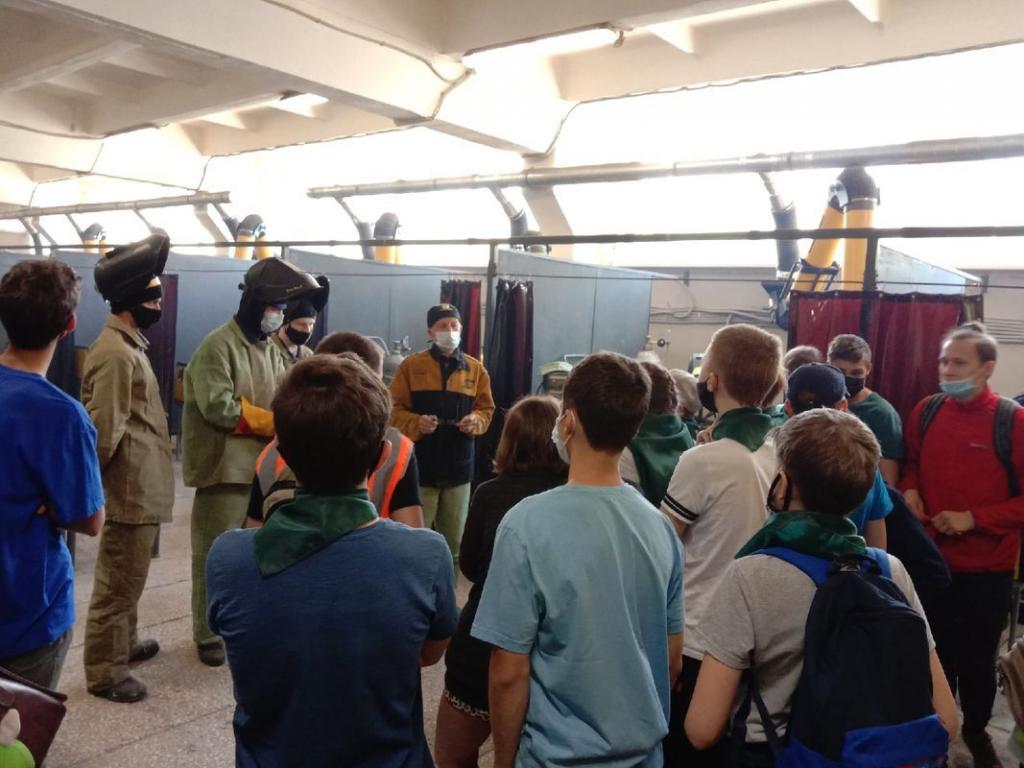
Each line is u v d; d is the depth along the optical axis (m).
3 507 1.52
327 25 5.04
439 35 5.55
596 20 4.74
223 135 9.37
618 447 1.36
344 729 1.08
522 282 4.83
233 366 2.94
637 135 7.38
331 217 10.70
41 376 1.64
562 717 1.27
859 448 1.28
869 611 1.21
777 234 3.32
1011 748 1.49
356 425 1.10
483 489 1.81
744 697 1.30
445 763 1.82
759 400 1.78
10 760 1.30
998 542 2.41
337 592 1.08
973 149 5.08
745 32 5.67
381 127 7.95
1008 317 6.79
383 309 7.03
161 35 4.56
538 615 1.28
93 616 2.72
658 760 1.33
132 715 2.65
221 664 3.06
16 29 6.04
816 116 6.55
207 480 2.94
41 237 14.55
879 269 4.61
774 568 1.27
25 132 8.24
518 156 8.40
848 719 1.14
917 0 4.93
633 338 6.72
